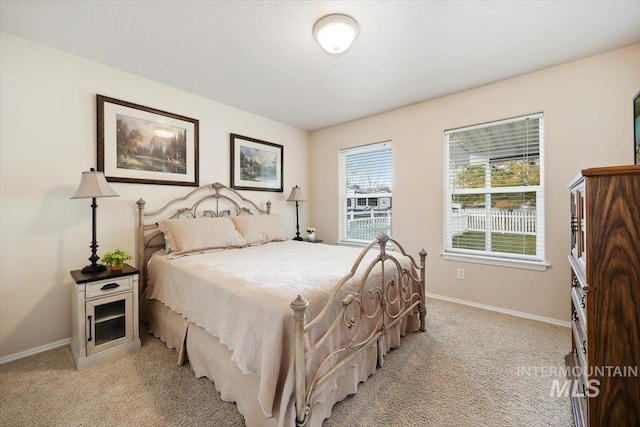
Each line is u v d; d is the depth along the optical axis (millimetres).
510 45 2119
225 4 1675
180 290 1983
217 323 1587
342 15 1751
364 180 3930
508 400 1538
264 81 2730
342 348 1484
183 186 2953
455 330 2398
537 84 2541
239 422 1394
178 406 1500
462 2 1653
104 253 2404
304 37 2016
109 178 2422
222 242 2727
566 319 2455
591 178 981
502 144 2799
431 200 3238
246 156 3578
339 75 2607
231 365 1505
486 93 2830
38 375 1777
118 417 1418
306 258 2334
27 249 2037
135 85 2596
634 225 923
